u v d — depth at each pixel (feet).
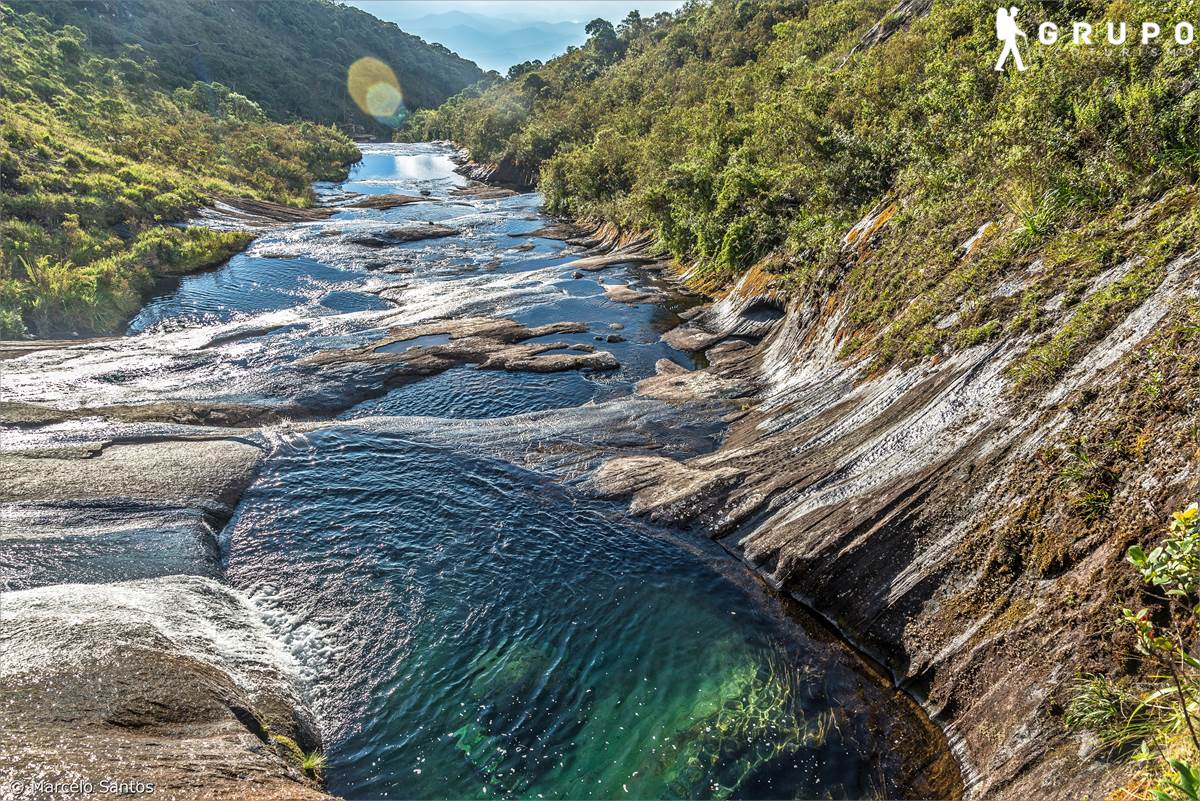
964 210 51.88
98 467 45.29
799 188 87.86
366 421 54.70
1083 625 22.95
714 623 32.89
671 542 38.81
